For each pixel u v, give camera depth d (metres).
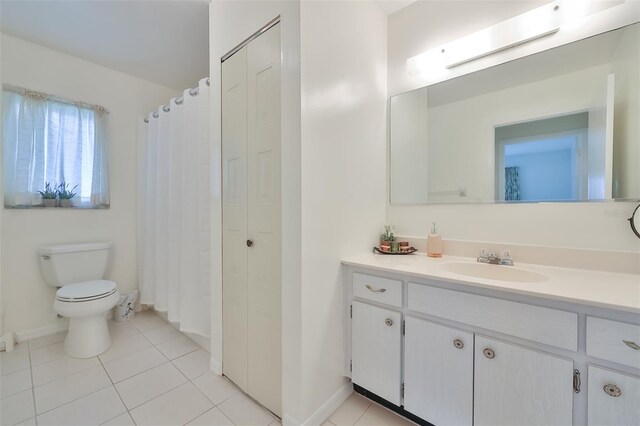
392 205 1.79
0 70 1.93
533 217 1.34
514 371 0.97
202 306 1.82
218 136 1.63
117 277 2.53
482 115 1.48
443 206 1.61
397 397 1.26
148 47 2.15
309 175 1.21
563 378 0.89
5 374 1.63
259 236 1.38
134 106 2.62
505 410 0.99
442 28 1.61
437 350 1.15
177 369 1.71
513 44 1.37
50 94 2.13
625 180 1.15
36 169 2.07
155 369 1.71
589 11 1.18
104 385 1.54
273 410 1.33
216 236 1.65
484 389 1.04
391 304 1.28
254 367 1.43
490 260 1.38
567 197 1.26
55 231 2.18
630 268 1.12
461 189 1.55
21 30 1.92
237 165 1.51
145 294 2.49
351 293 1.42
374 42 1.69
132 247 2.63
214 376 1.64
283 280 1.25
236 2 1.48
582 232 1.23
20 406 1.37
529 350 0.94
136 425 1.27
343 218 1.43
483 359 1.04
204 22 1.86
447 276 1.10
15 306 2.01
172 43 2.10
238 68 1.49
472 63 1.51
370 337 1.34
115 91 2.49
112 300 1.94
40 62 2.09
